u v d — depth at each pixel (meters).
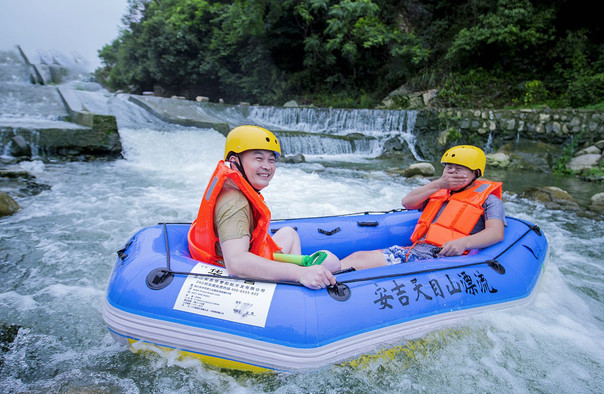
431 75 12.79
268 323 1.63
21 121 7.74
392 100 12.99
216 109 12.76
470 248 2.30
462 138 10.05
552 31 11.30
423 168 7.16
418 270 2.00
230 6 15.58
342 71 15.15
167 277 1.78
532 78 11.62
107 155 7.40
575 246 3.87
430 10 14.80
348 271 1.96
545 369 1.85
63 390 1.64
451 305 1.96
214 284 1.73
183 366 1.75
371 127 11.23
